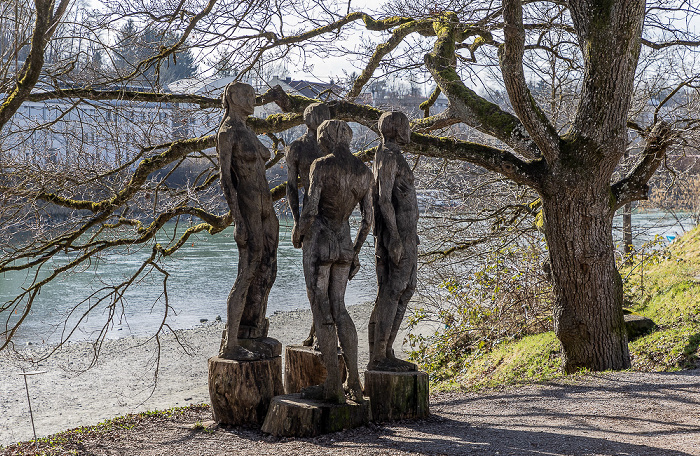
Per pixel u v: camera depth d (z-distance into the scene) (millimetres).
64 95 9422
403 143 6914
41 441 6430
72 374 14750
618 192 10547
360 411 6172
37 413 11945
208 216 9930
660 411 6895
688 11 10344
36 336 18016
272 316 21594
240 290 6516
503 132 9594
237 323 6531
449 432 6035
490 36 10953
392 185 6727
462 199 13844
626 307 13883
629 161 13641
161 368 15391
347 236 6336
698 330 10820
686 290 13016
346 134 6406
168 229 32250
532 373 11555
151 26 9555
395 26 11727
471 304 14586
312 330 7676
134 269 28500
